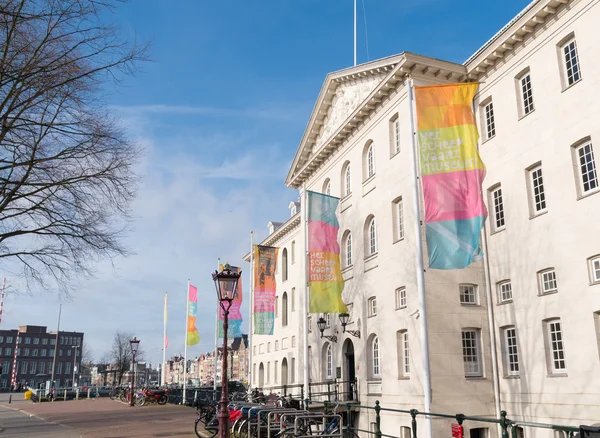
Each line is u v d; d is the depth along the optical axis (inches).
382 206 1093.8
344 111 1291.8
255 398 1096.8
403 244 999.0
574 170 767.7
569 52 807.1
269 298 1430.9
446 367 887.1
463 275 936.9
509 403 858.8
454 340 903.7
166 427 849.5
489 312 913.5
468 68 992.9
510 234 879.1
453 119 683.4
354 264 1197.7
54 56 531.8
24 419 1088.2
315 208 1119.0
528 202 846.5
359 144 1222.3
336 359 1244.5
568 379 744.3
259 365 2121.1
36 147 562.3
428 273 924.0
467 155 669.9
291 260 1868.8
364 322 1126.4
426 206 665.0
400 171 1036.5
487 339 918.4
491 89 953.5
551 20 826.8
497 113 932.6
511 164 887.1
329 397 1104.8
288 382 1750.7
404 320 971.3
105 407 1417.3
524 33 869.8
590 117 746.2
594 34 750.5
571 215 762.2
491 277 921.5
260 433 657.0
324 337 1238.3
